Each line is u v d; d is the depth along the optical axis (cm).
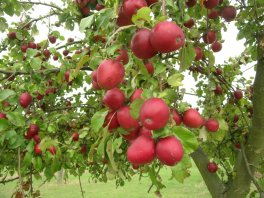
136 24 142
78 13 392
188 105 174
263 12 362
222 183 434
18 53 445
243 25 377
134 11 150
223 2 302
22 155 350
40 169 344
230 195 407
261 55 352
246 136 432
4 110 336
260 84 356
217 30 340
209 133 267
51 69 371
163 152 127
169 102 152
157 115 126
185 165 138
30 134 320
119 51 159
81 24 171
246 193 404
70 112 476
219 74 408
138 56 143
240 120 466
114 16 152
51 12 488
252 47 372
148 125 127
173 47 135
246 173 395
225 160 492
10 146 305
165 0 156
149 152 130
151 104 129
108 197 1423
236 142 450
